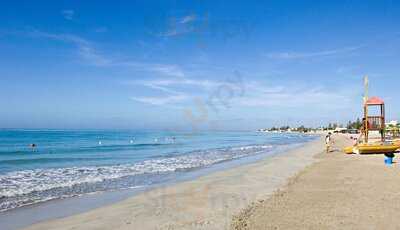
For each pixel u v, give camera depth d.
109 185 13.90
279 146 46.09
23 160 24.31
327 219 7.69
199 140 68.56
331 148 38.19
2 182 14.33
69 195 11.78
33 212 9.44
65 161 23.98
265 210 8.62
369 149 27.08
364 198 9.80
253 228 7.18
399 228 7.00
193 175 16.89
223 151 35.69
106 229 7.69
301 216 7.98
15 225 8.23
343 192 10.78
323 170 16.81
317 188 11.67
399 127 63.56
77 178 15.68
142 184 14.10
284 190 11.45
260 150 37.34
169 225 7.77
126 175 16.83
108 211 9.43
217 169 19.45
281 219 7.78
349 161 21.53
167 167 20.48
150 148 39.78
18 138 60.81
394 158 22.69
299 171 16.80
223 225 7.55
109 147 40.50
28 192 12.24
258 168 19.34
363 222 7.43
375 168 17.33
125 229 7.62
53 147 39.06
